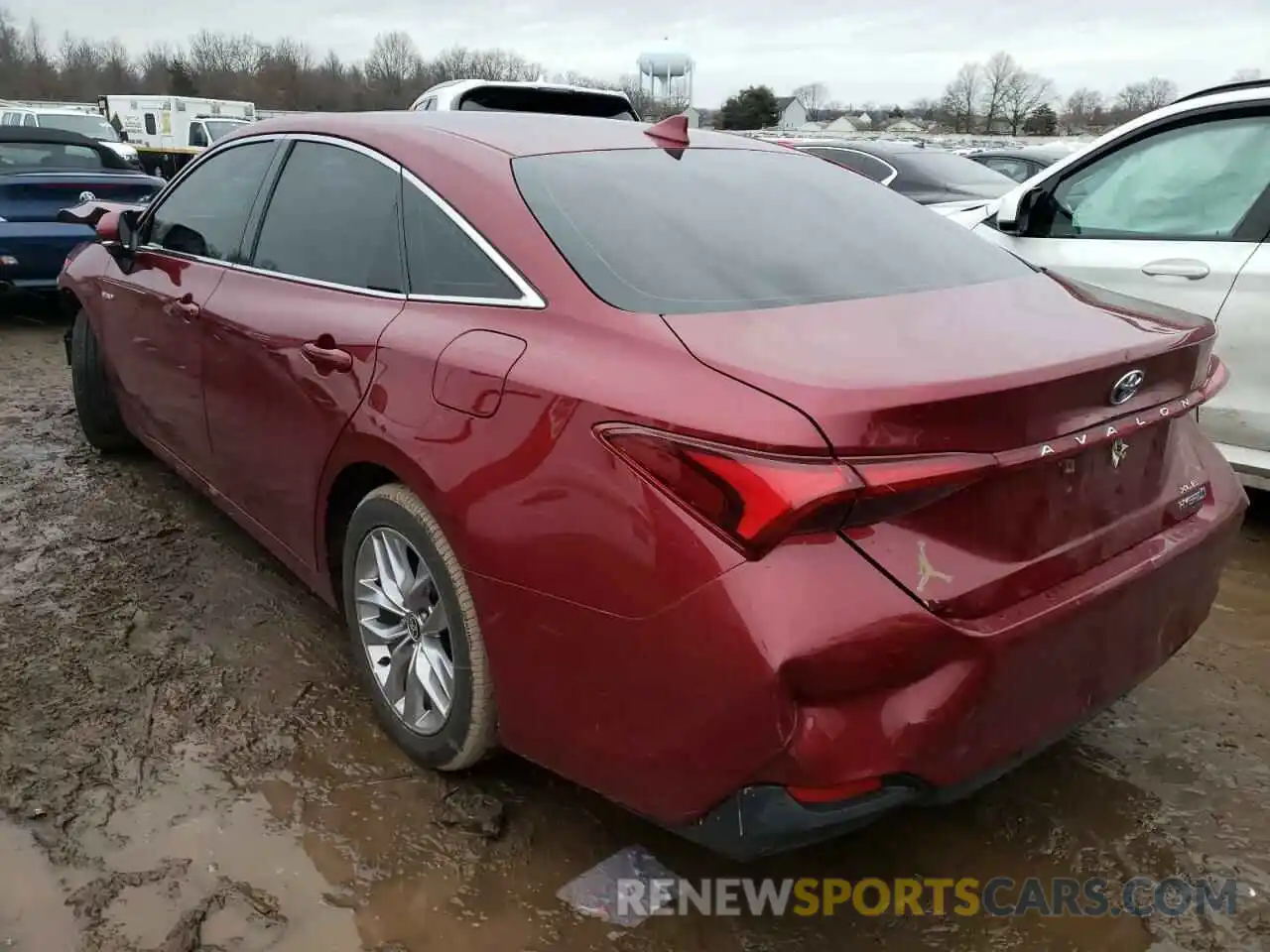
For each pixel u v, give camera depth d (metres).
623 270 2.27
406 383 2.40
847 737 1.77
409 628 2.57
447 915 2.20
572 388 2.02
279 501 3.05
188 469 3.80
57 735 2.75
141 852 2.34
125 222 4.03
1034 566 1.97
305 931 2.14
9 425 5.47
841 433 1.73
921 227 2.88
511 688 2.19
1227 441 4.06
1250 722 2.95
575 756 2.10
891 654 1.77
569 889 2.28
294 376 2.80
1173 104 4.36
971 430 1.82
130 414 4.30
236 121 23.48
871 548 1.79
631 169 2.71
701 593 1.78
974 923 2.22
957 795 1.96
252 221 3.32
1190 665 3.25
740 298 2.22
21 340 7.75
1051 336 2.14
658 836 2.44
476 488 2.16
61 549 3.89
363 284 2.75
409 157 2.73
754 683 1.73
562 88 7.28
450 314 2.41
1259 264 3.91
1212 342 2.39
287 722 2.85
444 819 2.46
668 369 1.94
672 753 1.88
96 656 3.14
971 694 1.85
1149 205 4.34
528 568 2.06
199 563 3.80
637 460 1.88
